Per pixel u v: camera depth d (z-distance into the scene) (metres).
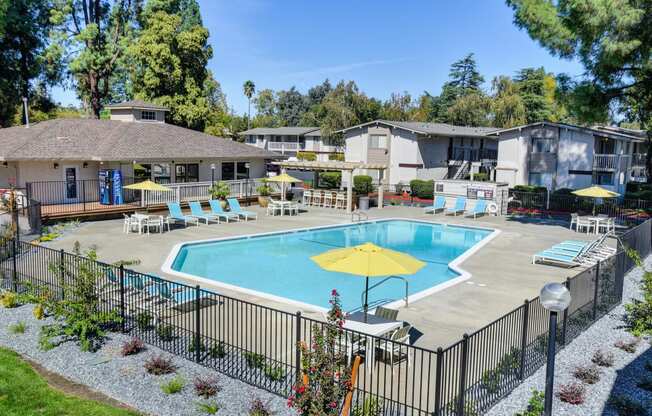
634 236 18.20
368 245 10.92
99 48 44.69
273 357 9.87
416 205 37.53
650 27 21.00
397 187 43.78
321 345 7.30
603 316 13.30
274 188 36.75
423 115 81.88
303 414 7.41
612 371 9.82
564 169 37.81
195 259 20.38
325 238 25.53
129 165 29.84
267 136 77.81
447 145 47.28
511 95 68.06
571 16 22.59
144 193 28.50
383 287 16.83
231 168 35.50
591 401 8.59
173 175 31.88
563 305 6.59
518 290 15.27
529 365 9.81
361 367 9.66
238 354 10.02
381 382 9.05
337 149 67.88
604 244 22.09
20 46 41.91
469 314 12.94
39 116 47.44
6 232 18.27
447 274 18.69
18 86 42.91
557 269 18.08
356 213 32.31
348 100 67.12
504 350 9.75
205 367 9.75
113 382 9.16
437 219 30.44
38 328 11.73
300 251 22.34
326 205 35.69
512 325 9.84
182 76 46.53
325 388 7.15
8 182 27.08
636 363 10.22
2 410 8.09
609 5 20.81
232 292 14.38
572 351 10.89
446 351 7.46
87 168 28.61
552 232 26.02
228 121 89.44
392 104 79.06
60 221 24.72
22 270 14.46
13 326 11.70
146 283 11.91
